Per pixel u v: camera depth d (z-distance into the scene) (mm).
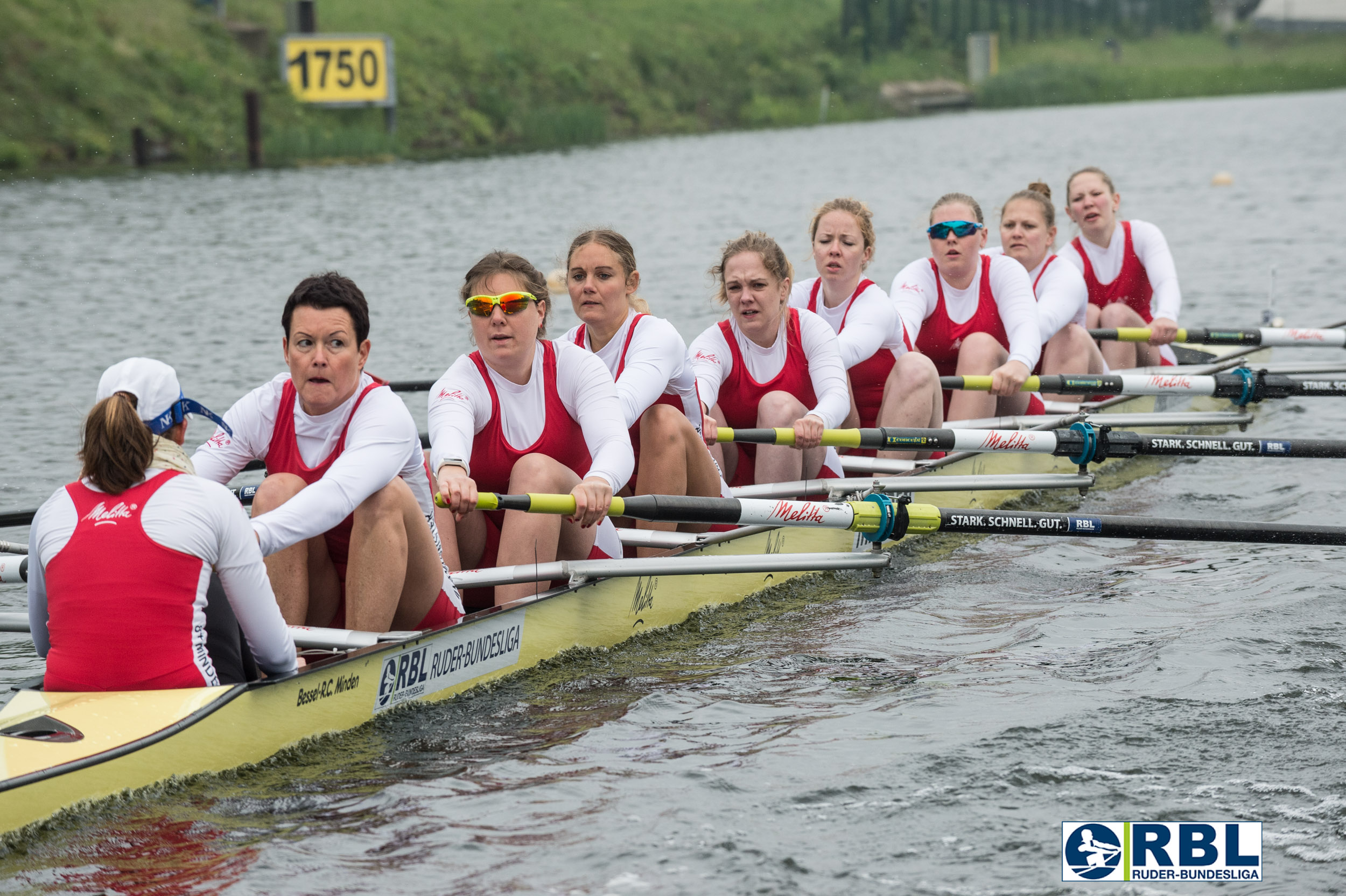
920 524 24438
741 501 23500
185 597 16938
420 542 20297
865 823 16109
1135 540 30281
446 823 16203
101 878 14797
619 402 22750
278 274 73125
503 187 123125
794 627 24609
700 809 16500
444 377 22812
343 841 15734
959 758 17891
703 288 66188
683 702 20500
